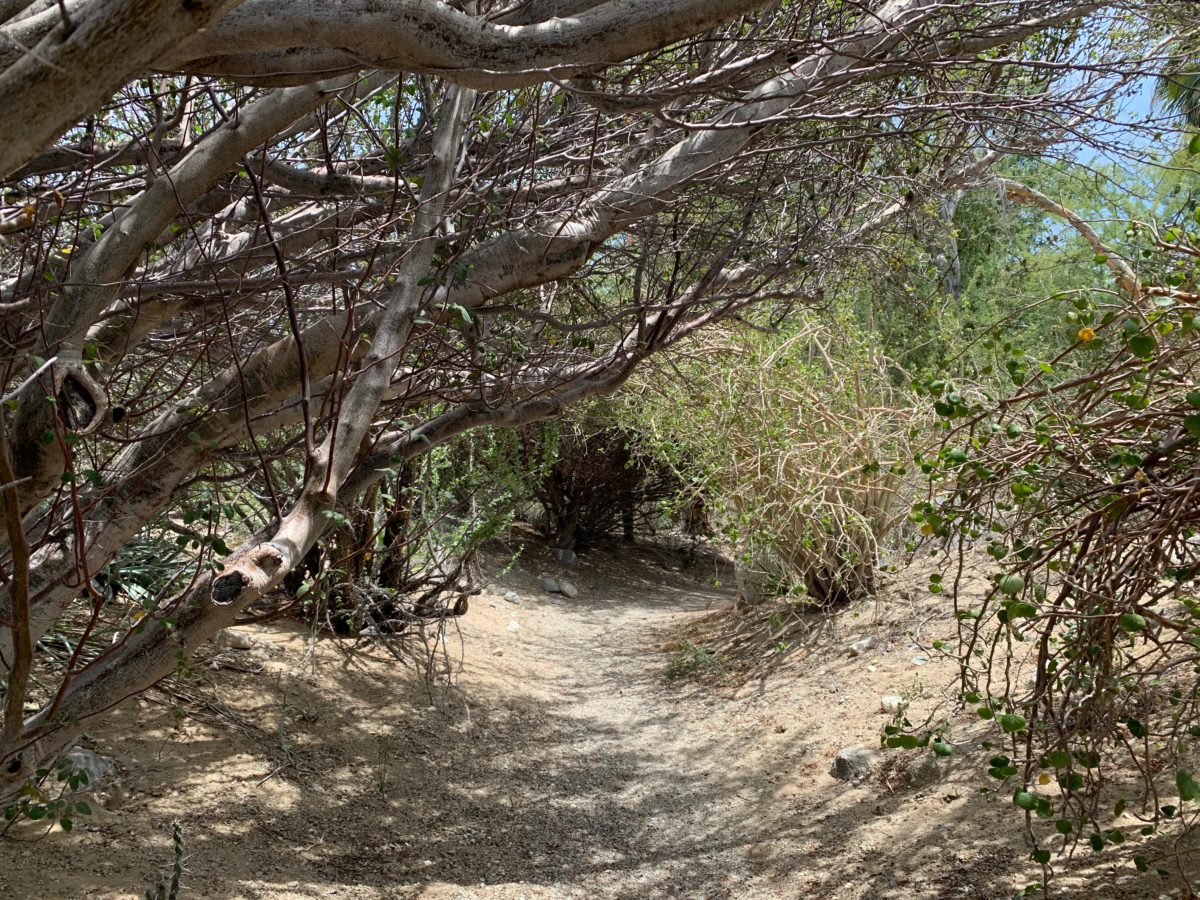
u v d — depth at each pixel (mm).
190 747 4594
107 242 2131
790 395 7219
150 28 972
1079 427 2420
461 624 8531
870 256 4973
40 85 957
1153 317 2246
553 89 3457
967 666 2889
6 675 2463
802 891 3746
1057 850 3359
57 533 2535
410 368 3564
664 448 8438
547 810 4859
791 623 7625
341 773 4844
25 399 2193
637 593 13672
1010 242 8859
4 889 3023
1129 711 3158
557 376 3521
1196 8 3455
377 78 2762
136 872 3340
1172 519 2273
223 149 2131
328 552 6145
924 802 4125
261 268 3271
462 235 2811
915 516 2725
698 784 5219
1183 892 2857
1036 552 2566
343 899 3588
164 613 2365
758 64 2488
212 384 2695
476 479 7047
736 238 3486
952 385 2555
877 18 2590
